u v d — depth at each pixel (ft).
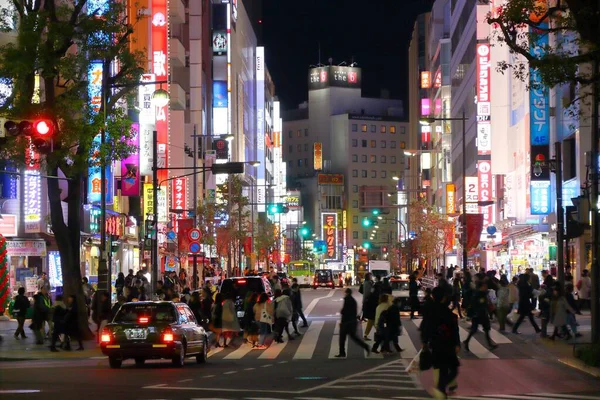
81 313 119.24
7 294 139.74
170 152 279.49
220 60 370.94
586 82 80.38
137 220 214.69
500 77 219.00
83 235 169.17
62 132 106.73
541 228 185.57
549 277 133.80
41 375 79.30
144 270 181.06
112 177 180.55
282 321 119.55
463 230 191.42
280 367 87.66
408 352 103.76
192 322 93.15
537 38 82.89
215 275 221.46
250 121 491.72
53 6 110.01
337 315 174.81
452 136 350.23
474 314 101.91
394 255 600.39
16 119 80.84
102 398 61.67
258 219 378.94
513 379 75.51
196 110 326.24
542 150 175.01
